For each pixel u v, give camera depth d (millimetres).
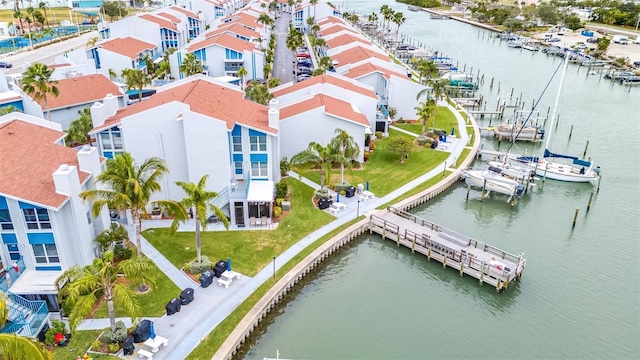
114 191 35062
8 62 109688
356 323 37094
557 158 68500
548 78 121250
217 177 47094
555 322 37719
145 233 45250
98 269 29859
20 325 29375
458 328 36969
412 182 58781
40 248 35375
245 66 95438
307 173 59656
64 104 65312
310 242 44656
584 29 188500
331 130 60406
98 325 33031
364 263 45719
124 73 79688
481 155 70188
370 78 82688
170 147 46938
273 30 173750
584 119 89625
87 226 37812
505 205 57625
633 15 192250
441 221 53219
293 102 64562
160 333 32500
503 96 103312
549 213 55875
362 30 183000
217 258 41406
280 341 34812
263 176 51062
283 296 38875
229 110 50219
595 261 45844
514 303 40000
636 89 113125
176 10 138750
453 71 117062
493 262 42344
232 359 32406
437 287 42281
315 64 115875
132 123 45688
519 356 34156
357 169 61688
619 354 34438
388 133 74188
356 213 50781
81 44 139000
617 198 59594
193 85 55125
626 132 82688
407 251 47344
